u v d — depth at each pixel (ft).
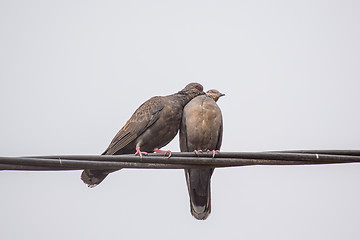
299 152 30.78
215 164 30.04
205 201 38.32
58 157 27.58
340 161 30.27
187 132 39.29
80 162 27.50
